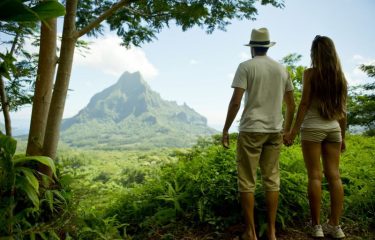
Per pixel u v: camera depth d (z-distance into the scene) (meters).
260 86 3.25
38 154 3.64
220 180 4.32
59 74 3.76
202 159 5.39
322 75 3.30
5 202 2.39
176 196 4.61
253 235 3.32
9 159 2.30
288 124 3.58
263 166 3.41
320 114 3.36
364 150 7.14
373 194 4.18
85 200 3.57
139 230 4.51
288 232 3.75
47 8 1.97
